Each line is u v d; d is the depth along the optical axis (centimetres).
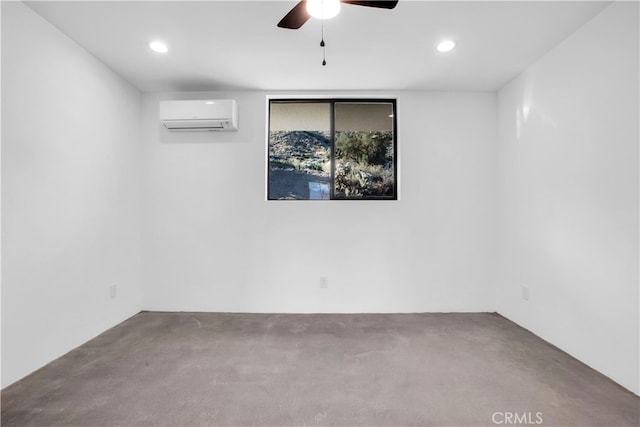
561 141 238
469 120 331
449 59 267
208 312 328
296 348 239
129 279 311
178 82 311
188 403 169
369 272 329
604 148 201
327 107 347
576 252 223
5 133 187
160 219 331
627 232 185
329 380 192
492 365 211
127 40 239
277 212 329
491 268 330
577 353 222
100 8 202
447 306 329
